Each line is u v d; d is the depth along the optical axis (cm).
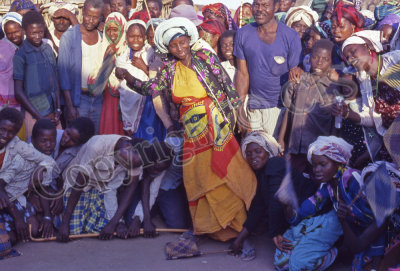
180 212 438
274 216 377
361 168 413
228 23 552
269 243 407
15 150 399
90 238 417
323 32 469
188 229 430
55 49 543
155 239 417
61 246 400
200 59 400
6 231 388
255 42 447
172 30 390
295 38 442
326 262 354
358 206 344
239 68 463
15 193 407
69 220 412
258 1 435
